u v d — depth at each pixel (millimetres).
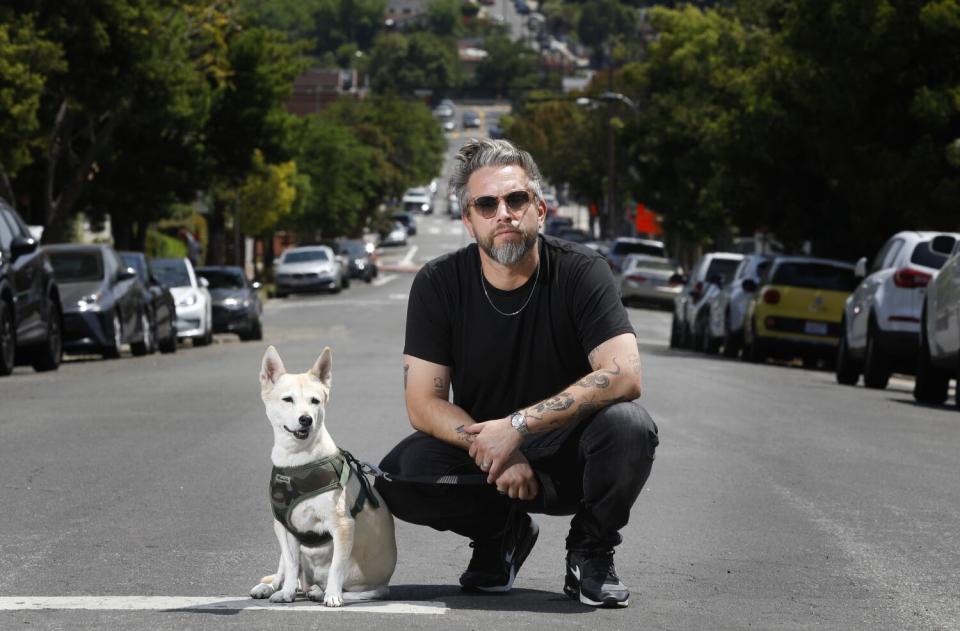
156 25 35875
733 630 6094
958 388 17594
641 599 6707
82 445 12250
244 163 45344
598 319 6555
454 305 6703
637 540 8336
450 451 6582
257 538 8133
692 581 7203
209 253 69500
